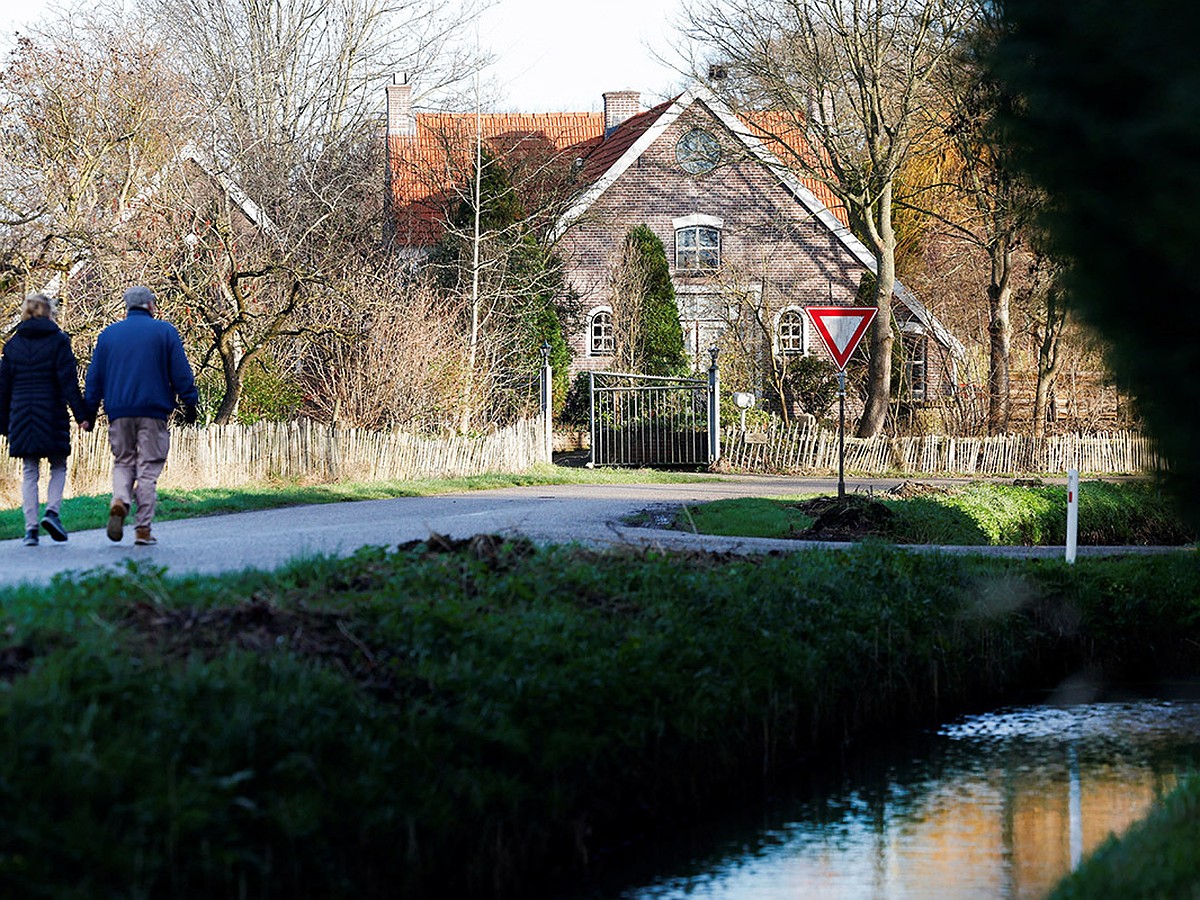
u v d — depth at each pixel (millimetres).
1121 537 37031
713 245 88750
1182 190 17797
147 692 10477
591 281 88312
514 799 12461
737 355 78312
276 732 10750
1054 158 19016
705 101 76250
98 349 23406
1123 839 12438
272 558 20984
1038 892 13039
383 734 11648
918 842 14656
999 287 69625
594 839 13695
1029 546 31203
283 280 55594
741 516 33969
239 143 73562
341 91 90188
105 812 9406
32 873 8711
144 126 56688
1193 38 17297
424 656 13070
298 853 10344
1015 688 22859
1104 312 19297
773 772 16938
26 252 44094
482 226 72188
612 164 87938
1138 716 20859
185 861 9594
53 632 11242
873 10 69312
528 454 57438
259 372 57844
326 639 12859
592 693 14102
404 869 11195
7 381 23375
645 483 53812
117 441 23172
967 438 66062
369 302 52281
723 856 14094
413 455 50312
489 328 69125
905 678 20203
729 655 17000
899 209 92250
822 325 34469
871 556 22812
